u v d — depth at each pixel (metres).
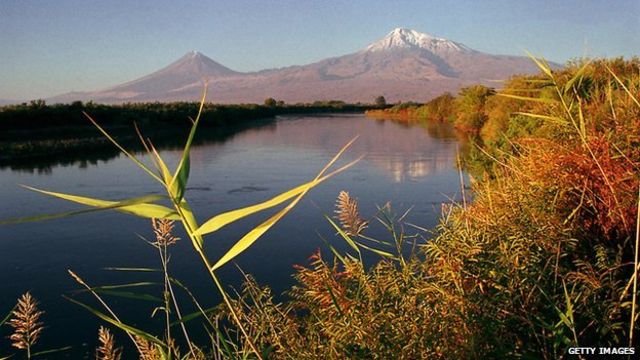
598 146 3.06
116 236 12.59
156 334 7.04
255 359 2.40
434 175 20.36
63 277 9.83
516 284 2.19
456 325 2.05
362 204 15.13
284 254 10.55
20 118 40.81
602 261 2.35
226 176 22.28
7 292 9.13
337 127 58.97
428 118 75.81
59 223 13.93
